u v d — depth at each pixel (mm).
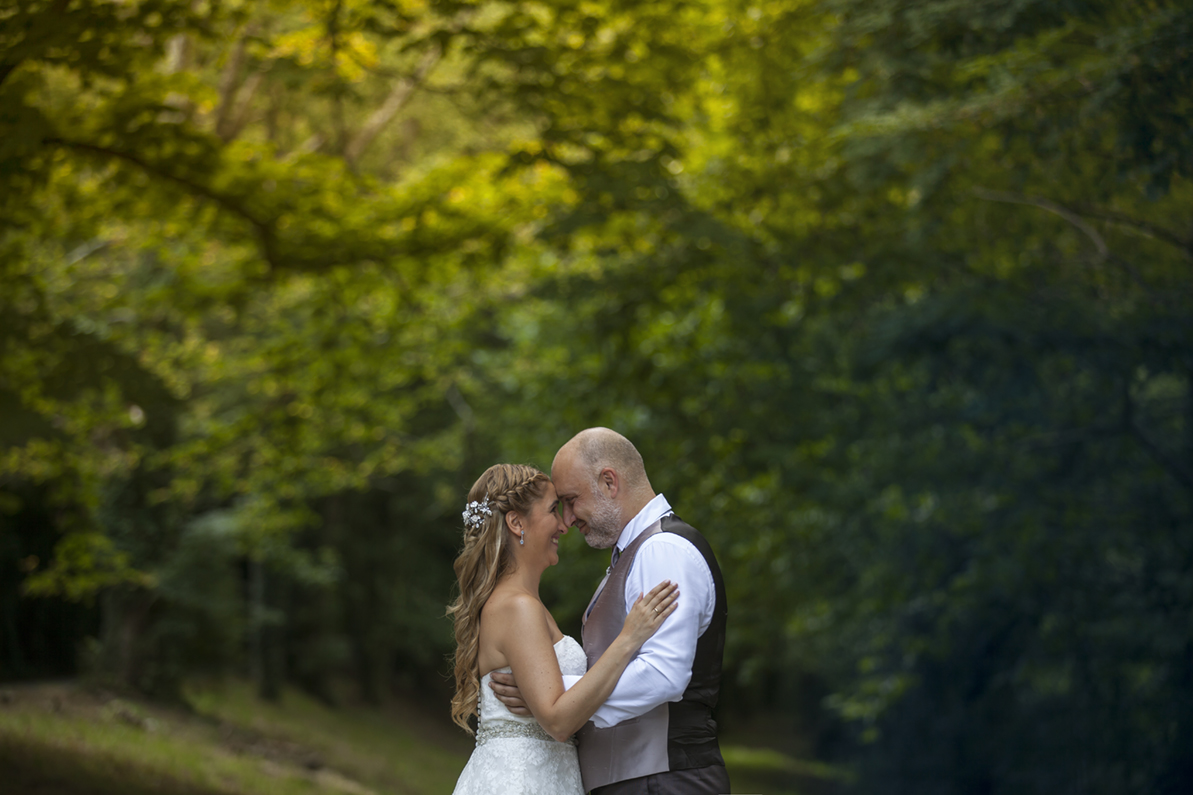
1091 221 8867
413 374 14961
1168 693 12969
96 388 9281
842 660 21016
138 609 16906
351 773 17219
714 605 4039
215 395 18031
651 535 4082
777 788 24531
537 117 9391
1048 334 11000
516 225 11125
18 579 18156
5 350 8938
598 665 3838
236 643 18938
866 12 8016
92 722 13500
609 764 4062
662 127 10109
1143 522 12992
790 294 11422
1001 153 7863
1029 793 15727
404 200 10172
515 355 17328
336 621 28000
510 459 16516
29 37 6508
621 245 11180
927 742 19203
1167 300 9680
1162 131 6531
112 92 7914
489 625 4211
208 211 10016
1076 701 14438
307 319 15523
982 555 13164
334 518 27016
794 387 12531
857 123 7973
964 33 7648
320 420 14250
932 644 14570
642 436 12977
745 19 9625
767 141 10445
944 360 12422
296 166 9227
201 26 7637
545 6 8938
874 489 13578
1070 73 6867
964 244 10297
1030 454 13406
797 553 14078
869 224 10336
